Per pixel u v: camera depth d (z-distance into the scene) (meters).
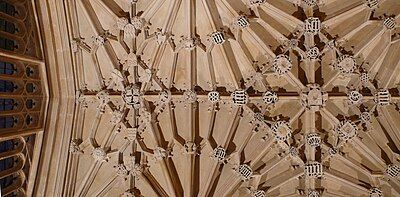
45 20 11.94
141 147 13.16
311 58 12.67
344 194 13.41
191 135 13.12
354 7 12.52
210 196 13.09
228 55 12.89
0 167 11.13
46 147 12.45
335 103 13.16
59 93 12.64
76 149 12.77
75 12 12.27
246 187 13.34
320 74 13.09
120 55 12.93
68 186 12.79
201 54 12.96
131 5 12.43
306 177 13.19
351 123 12.99
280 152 13.34
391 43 12.58
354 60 12.66
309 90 12.80
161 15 12.53
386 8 12.59
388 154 13.23
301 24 12.66
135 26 12.40
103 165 13.16
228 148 13.25
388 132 13.19
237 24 12.46
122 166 13.02
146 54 12.93
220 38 12.47
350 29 12.75
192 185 13.02
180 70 13.11
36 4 11.73
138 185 13.25
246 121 13.25
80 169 13.06
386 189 13.23
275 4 12.70
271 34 12.99
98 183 13.20
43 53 12.11
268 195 13.35
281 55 12.69
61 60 12.41
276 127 13.05
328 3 12.82
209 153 13.17
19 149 11.67
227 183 13.16
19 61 11.30
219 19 12.77
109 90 12.99
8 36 10.77
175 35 12.82
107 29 12.73
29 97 11.73
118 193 13.33
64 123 12.67
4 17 10.66
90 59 12.77
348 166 13.38
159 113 13.18
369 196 13.18
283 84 13.18
